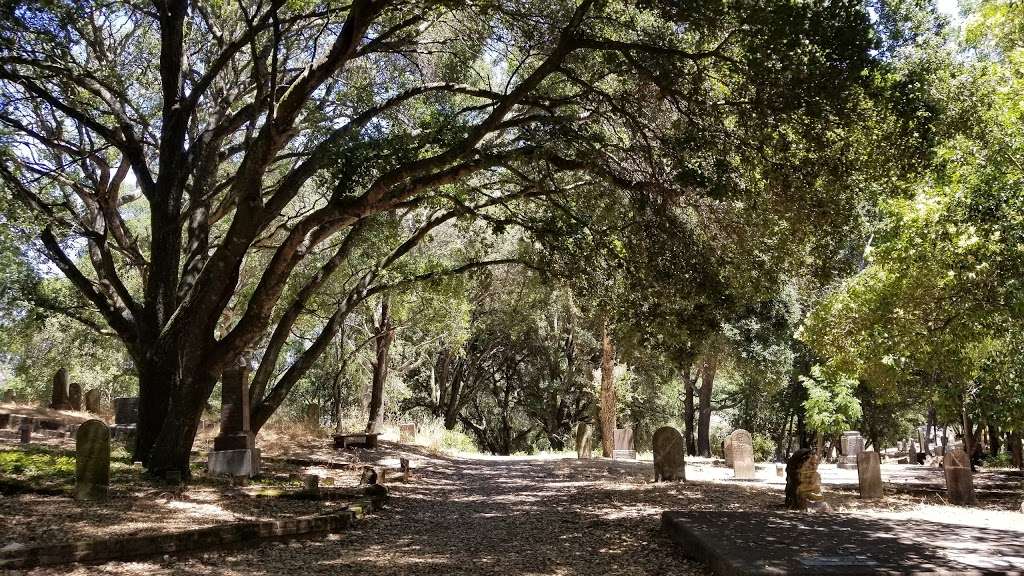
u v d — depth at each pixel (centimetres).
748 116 1070
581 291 1358
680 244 1234
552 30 1279
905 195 1205
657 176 1196
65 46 1432
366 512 1228
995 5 1394
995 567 645
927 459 3300
